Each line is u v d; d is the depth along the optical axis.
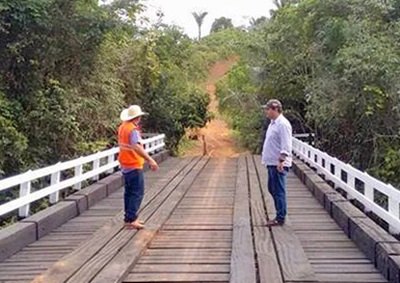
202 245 8.33
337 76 19.83
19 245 8.08
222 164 21.75
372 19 20.83
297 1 28.00
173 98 30.20
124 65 25.61
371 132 19.20
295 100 27.28
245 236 8.62
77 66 18.81
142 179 9.13
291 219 10.24
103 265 6.95
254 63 29.33
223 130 49.62
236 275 6.59
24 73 16.95
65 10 17.33
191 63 41.25
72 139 17.98
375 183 8.71
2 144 14.84
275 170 9.30
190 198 12.95
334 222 9.96
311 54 23.84
